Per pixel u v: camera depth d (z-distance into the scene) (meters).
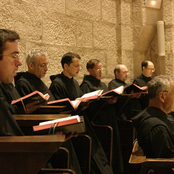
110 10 6.39
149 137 2.11
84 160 3.21
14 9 4.25
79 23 5.68
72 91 3.87
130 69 6.79
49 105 2.64
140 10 6.77
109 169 3.63
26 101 2.23
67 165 2.44
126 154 4.40
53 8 5.11
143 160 2.06
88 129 3.70
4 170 1.24
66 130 1.62
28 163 1.24
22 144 1.22
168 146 2.04
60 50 5.25
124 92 4.73
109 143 3.83
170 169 1.90
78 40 5.66
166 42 6.99
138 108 5.16
